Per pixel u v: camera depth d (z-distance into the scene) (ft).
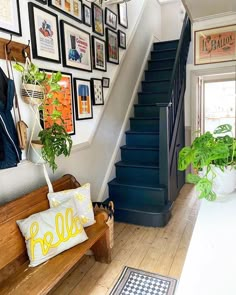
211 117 18.35
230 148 4.15
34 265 5.18
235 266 2.60
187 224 9.29
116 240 8.31
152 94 13.30
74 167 8.32
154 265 6.93
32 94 5.90
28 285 4.67
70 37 7.75
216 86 17.76
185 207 10.87
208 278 2.45
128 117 12.55
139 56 13.84
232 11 10.93
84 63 8.52
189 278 2.46
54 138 5.92
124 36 11.71
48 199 6.24
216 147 4.01
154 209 9.38
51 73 6.98
